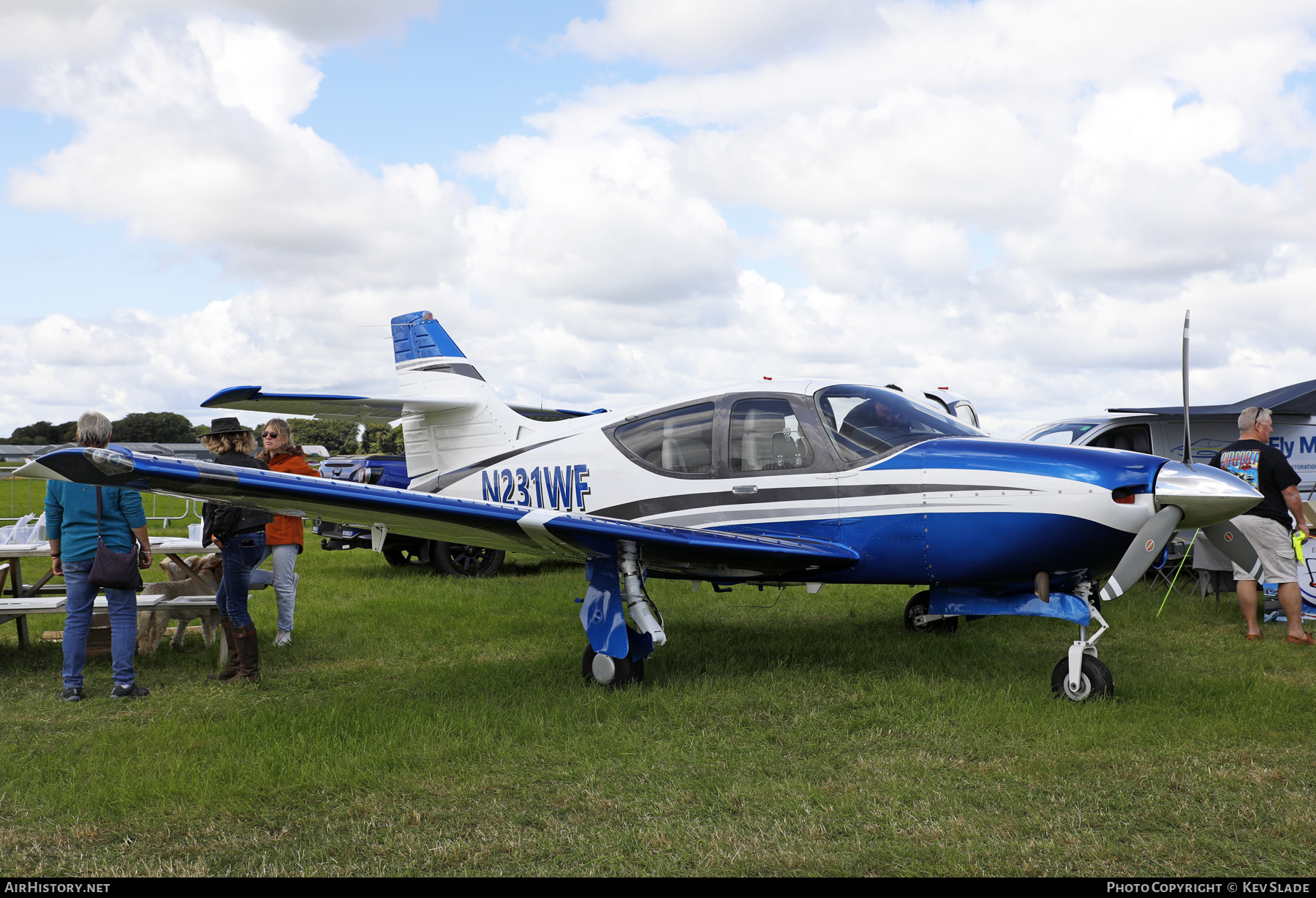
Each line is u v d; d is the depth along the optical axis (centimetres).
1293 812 254
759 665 465
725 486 477
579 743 329
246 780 286
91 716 390
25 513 1772
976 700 376
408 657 513
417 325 706
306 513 420
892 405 468
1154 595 714
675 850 236
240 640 451
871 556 435
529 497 588
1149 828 247
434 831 251
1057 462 398
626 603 423
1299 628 524
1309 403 933
